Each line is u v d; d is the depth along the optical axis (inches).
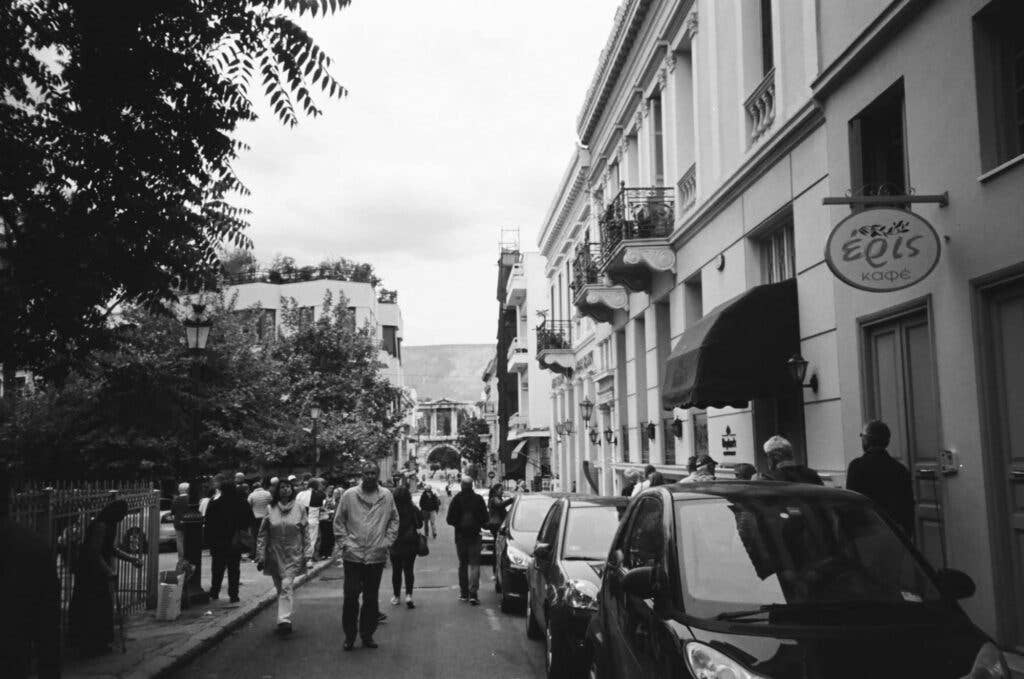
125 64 265.3
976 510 304.5
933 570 187.5
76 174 277.0
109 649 358.0
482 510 536.1
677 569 187.3
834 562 185.9
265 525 432.1
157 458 868.6
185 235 296.5
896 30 354.9
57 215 266.1
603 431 1077.8
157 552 495.5
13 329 266.4
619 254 727.1
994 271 295.0
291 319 1578.5
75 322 275.0
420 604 528.1
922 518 345.1
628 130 912.9
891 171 383.9
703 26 644.7
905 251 313.1
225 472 531.2
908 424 357.7
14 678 152.7
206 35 261.4
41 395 840.9
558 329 1466.5
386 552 390.9
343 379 1505.9
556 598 297.4
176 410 404.5
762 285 474.9
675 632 170.2
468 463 4136.3
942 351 325.4
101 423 827.4
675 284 720.3
